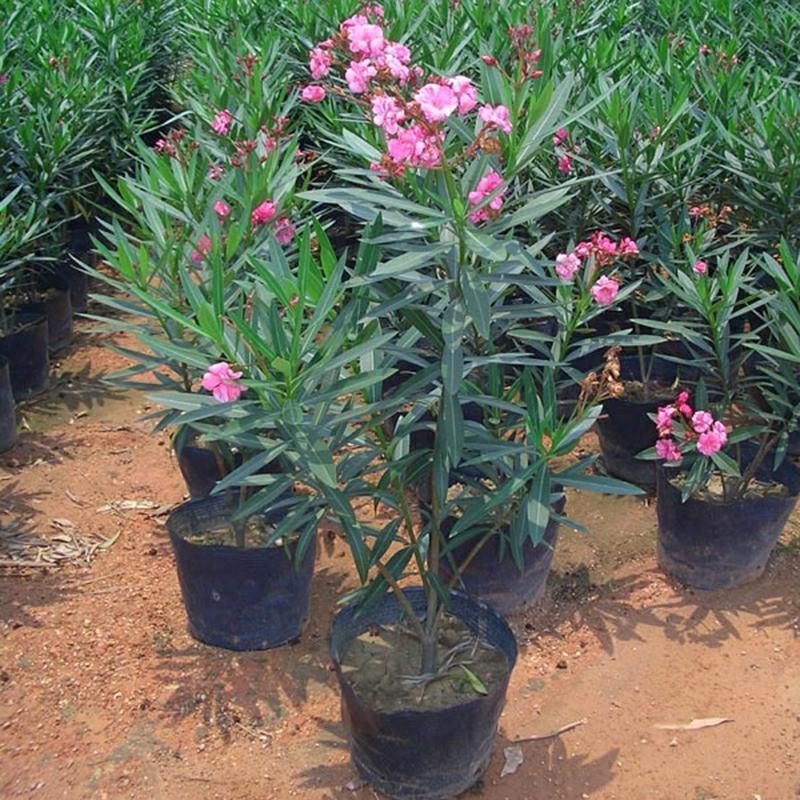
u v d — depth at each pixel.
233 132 3.09
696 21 4.56
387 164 1.95
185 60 5.41
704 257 2.82
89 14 5.02
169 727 2.30
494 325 2.31
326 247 1.99
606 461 3.02
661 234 2.91
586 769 2.23
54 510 2.87
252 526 2.57
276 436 2.39
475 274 1.99
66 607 2.56
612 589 2.63
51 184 3.81
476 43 3.63
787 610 2.56
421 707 2.16
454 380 1.96
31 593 2.60
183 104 4.29
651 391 3.03
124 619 2.54
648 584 2.64
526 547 2.47
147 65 5.23
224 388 1.89
